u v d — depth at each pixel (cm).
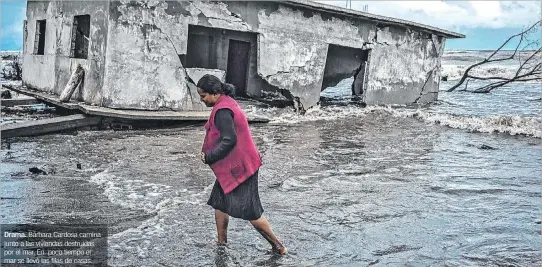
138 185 672
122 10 1148
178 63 1243
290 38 1468
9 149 877
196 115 1194
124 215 553
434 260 465
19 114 1313
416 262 460
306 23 1495
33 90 1563
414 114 1489
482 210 615
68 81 1313
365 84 1681
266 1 1392
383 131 1218
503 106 1852
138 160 817
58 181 675
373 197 659
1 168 738
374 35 1659
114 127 1117
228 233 511
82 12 1259
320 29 1528
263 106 1531
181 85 1253
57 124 1040
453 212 605
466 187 717
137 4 1164
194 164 802
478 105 1883
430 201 648
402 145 1041
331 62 1766
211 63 1531
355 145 1025
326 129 1223
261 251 473
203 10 1277
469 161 896
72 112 1265
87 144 934
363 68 1805
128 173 732
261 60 1423
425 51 1859
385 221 568
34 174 707
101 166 770
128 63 1170
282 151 940
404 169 823
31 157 816
